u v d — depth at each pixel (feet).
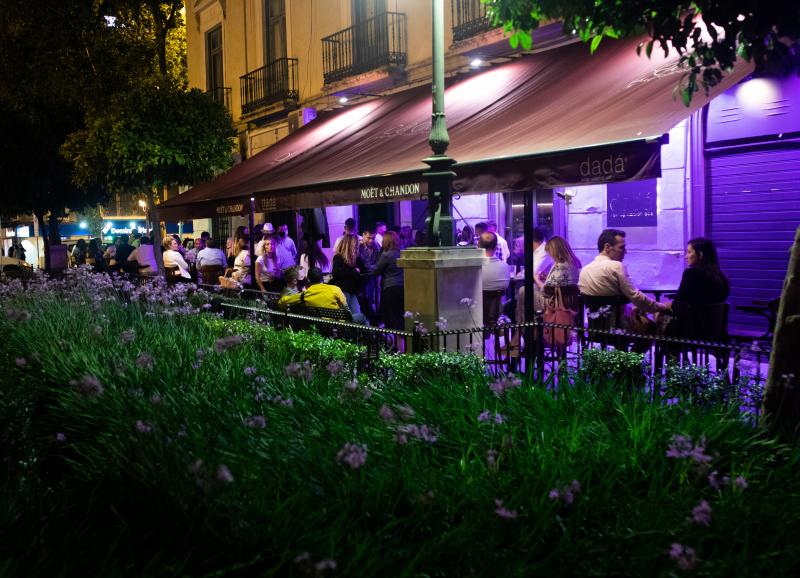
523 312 28.81
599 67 31.40
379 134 41.63
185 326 23.12
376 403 13.89
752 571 8.32
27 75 60.39
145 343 20.43
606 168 21.79
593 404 13.56
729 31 15.83
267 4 67.62
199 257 49.11
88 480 10.80
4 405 14.37
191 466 9.53
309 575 7.58
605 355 16.83
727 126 32.71
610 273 24.31
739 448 11.89
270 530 8.63
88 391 12.76
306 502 9.58
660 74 26.61
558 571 8.19
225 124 53.26
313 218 57.31
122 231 153.17
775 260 31.27
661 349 17.13
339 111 54.49
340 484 10.11
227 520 8.89
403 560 8.51
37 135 72.54
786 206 30.73
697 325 23.08
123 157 49.83
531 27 19.33
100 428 13.28
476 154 27.35
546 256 30.66
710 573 8.17
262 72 67.77
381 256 33.88
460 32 44.29
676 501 9.70
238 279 45.62
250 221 42.65
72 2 56.59
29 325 23.63
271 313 24.34
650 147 20.65
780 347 12.84
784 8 15.10
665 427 12.10
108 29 58.75
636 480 10.67
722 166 33.12
